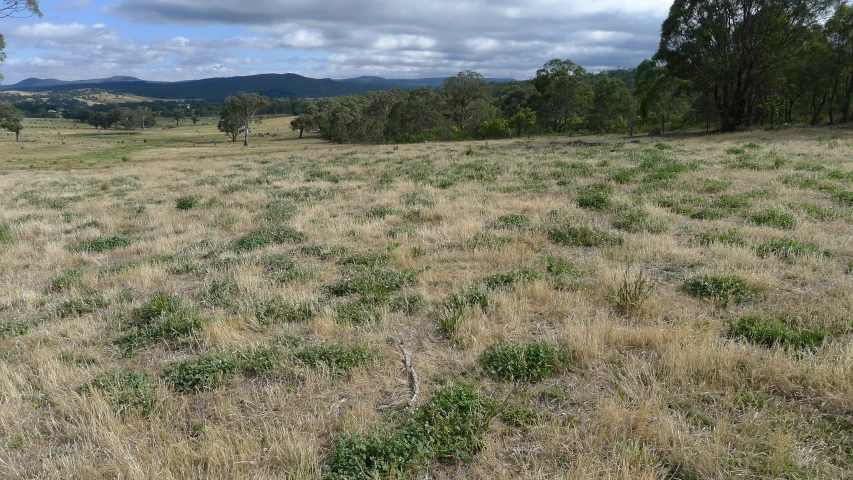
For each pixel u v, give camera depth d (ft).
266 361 15.89
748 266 22.27
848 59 109.50
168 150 217.56
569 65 222.48
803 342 15.42
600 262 24.11
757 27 106.22
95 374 15.90
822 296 18.80
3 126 314.96
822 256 22.80
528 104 242.78
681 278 21.56
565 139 124.77
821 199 35.58
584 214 34.14
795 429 11.91
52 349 17.92
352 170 66.85
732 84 118.32
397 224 34.73
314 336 18.11
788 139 85.51
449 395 13.38
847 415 12.28
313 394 14.42
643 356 15.51
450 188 47.52
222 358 15.99
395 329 18.44
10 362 17.10
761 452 11.18
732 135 102.12
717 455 11.07
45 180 79.87
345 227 33.55
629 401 13.29
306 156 100.37
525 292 20.44
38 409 14.23
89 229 36.81
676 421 12.23
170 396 14.29
